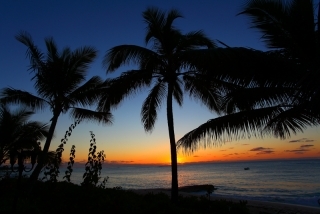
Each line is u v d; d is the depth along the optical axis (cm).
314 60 638
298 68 619
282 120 754
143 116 1339
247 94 698
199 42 1119
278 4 664
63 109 1441
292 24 654
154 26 1159
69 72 1423
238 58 600
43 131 1565
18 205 660
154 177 7744
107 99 1138
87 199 693
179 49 1141
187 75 1169
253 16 694
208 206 955
